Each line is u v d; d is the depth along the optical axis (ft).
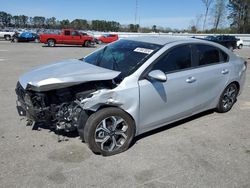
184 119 18.08
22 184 10.90
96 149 12.88
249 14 201.57
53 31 96.94
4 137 14.71
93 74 13.17
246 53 86.84
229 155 13.67
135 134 14.11
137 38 17.11
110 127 13.09
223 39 101.19
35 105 12.95
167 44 15.14
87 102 12.16
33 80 13.05
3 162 12.33
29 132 15.37
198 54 16.46
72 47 90.58
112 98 12.70
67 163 12.42
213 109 19.83
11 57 51.29
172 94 14.80
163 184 11.22
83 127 12.91
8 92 23.63
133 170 12.10
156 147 14.20
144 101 13.67
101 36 126.41
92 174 11.70
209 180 11.59
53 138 14.69
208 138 15.51
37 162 12.42
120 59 14.97
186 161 12.96
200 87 16.44
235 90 19.74
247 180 11.69
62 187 10.82
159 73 13.25
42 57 53.88
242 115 19.35
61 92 12.92
